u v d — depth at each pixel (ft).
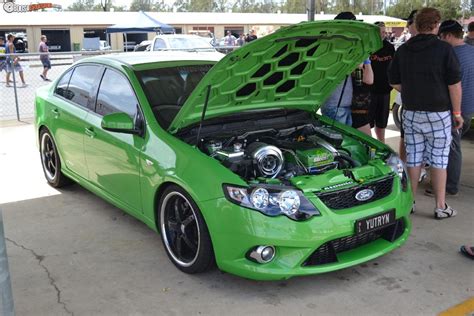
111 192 14.40
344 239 11.01
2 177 19.84
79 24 125.29
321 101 14.83
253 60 11.21
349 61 13.32
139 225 15.05
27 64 37.93
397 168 12.61
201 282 11.59
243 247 10.32
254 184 10.59
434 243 13.60
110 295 11.11
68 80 17.07
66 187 18.49
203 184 10.78
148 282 11.64
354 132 14.48
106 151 14.03
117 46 126.41
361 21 11.75
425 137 14.87
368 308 10.50
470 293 11.07
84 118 15.14
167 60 14.87
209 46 55.16
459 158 16.94
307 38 11.35
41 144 18.70
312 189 10.86
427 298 10.87
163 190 12.12
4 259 7.40
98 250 13.38
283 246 10.25
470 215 15.64
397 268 12.20
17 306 10.71
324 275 11.87
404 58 14.43
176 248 12.20
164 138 12.07
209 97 11.80
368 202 11.38
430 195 17.35
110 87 14.53
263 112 13.99
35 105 18.67
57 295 11.15
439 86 13.99
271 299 10.87
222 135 12.58
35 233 14.53
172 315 10.32
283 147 12.59
